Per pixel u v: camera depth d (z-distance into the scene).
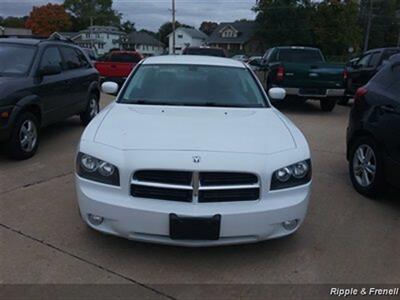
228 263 3.45
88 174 3.38
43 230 3.88
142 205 3.19
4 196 4.65
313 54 12.79
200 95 4.59
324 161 6.55
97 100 8.94
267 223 3.28
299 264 3.48
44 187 4.96
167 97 4.54
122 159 3.27
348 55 64.06
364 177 5.03
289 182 3.39
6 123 5.58
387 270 3.43
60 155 6.34
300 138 3.79
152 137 3.48
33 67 6.36
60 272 3.25
